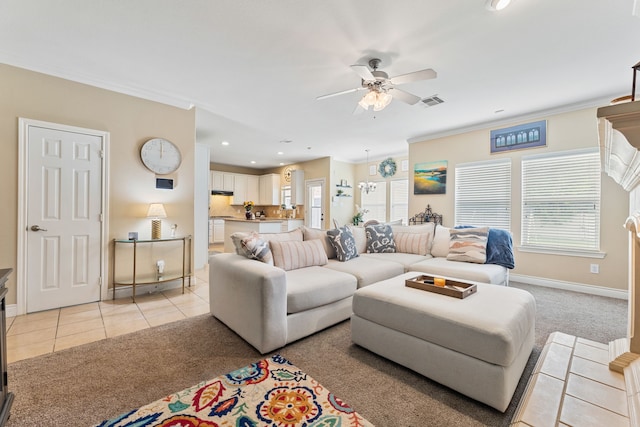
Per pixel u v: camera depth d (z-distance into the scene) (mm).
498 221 4430
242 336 2275
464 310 1710
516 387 1652
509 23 2111
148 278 3537
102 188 3193
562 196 3855
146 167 3480
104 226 3215
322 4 1939
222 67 2812
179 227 3773
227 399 1589
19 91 2730
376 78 2451
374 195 7688
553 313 2910
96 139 3146
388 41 2354
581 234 3715
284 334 2158
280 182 8969
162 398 1596
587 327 2559
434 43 2377
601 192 3559
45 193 2881
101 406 1525
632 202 2395
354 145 6172
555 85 3156
